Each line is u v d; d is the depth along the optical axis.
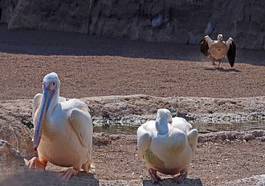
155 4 36.34
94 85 20.00
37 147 8.46
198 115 16.56
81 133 8.60
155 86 20.22
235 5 35.03
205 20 35.53
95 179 8.90
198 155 11.88
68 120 8.52
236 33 34.41
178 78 21.92
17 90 18.69
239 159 11.70
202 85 20.78
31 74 21.78
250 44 34.00
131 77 21.72
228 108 17.05
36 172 8.78
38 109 8.62
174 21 35.88
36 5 39.00
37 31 37.81
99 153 11.91
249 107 17.19
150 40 35.78
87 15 37.97
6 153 8.97
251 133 13.59
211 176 10.11
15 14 39.28
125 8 37.00
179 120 9.00
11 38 34.53
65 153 8.66
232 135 13.41
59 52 28.77
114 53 29.17
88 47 31.42
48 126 8.49
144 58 27.39
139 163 11.13
